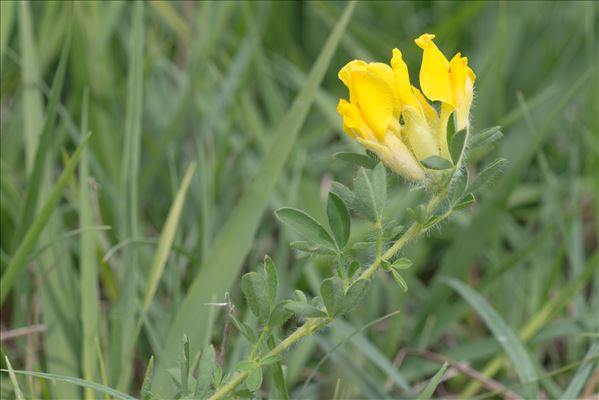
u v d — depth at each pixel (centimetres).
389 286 62
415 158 45
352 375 57
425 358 60
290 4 83
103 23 65
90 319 53
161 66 70
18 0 64
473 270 68
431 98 45
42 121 60
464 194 45
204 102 67
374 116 45
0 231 61
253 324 55
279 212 45
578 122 71
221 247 55
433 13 84
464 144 45
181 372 46
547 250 64
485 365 61
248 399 47
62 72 56
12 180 61
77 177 65
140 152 68
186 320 54
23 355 57
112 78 66
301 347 58
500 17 70
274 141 56
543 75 80
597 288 62
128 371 53
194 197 64
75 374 54
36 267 56
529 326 60
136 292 56
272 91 70
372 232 46
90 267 54
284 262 61
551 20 81
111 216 62
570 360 61
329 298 45
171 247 56
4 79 69
